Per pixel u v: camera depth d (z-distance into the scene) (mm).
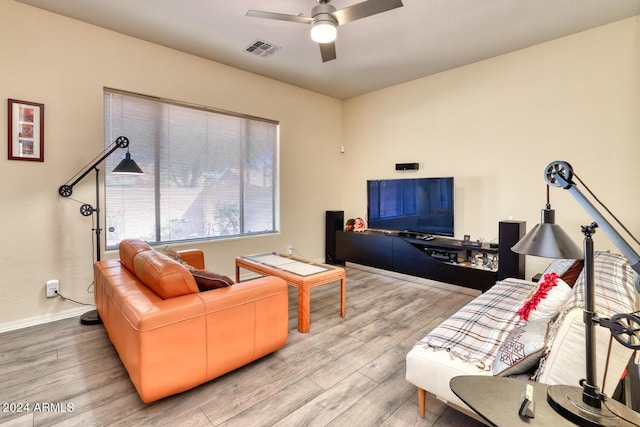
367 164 5203
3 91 2652
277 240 4668
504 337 1762
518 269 3238
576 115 3223
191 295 1880
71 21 2939
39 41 2793
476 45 3447
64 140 2941
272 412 1730
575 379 1144
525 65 3518
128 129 3357
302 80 4551
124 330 1803
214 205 4066
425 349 1705
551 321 1431
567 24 3031
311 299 3541
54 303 2922
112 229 3316
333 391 1918
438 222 4070
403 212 4465
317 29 2359
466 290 3785
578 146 3223
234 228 4270
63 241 2959
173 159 3693
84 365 2164
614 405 917
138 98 3398
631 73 2930
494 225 3812
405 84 4621
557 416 921
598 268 1939
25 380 1991
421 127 4457
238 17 2914
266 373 2096
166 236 3688
